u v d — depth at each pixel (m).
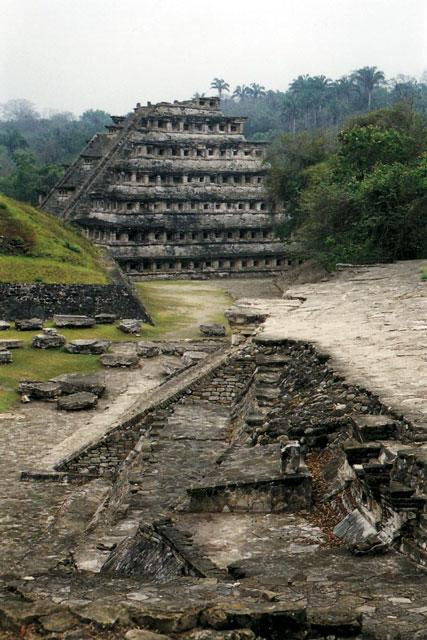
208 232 130.25
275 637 9.39
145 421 32.72
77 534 24.27
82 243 101.31
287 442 18.28
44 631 9.36
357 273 47.72
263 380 25.52
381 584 11.30
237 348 31.94
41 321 76.19
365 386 19.81
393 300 35.47
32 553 22.53
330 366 22.47
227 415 27.31
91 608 9.66
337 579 11.70
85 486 30.41
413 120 88.12
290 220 120.44
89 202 131.62
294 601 10.38
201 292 109.44
